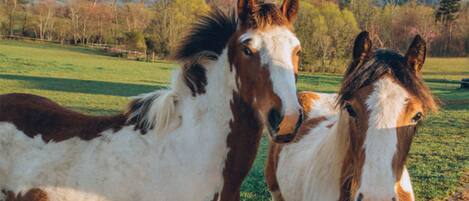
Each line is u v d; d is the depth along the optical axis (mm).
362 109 2719
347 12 42281
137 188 3193
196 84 3416
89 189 3182
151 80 25047
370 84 2750
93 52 44250
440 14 51875
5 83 18672
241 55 3105
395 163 2611
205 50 3396
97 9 58969
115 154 3227
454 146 9961
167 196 3213
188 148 3295
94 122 3406
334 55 38719
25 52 36875
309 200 3844
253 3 3066
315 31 38344
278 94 2852
